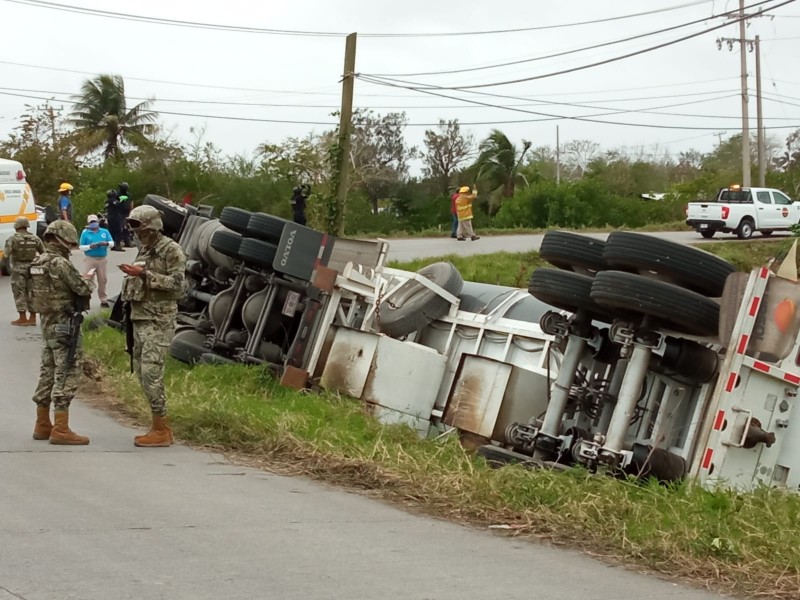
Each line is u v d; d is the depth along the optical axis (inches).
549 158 3206.2
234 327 491.8
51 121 1752.0
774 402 331.3
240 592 193.9
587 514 268.8
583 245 363.9
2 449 316.5
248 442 343.9
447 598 200.5
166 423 339.9
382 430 381.4
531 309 451.8
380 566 219.8
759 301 322.7
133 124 2228.1
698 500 287.3
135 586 193.2
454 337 465.4
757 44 1734.7
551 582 217.8
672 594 216.2
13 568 199.6
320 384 444.1
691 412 346.0
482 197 2449.6
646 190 2608.3
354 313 470.3
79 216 1628.9
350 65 1096.2
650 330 322.3
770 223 1326.3
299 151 2066.9
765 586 226.1
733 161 2997.0
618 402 324.8
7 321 655.1
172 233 590.2
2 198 844.6
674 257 326.6
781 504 291.7
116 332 558.9
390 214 2487.7
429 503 284.7
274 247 459.5
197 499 268.7
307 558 221.3
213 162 2069.4
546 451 344.8
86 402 415.2
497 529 263.9
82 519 239.3
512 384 398.6
